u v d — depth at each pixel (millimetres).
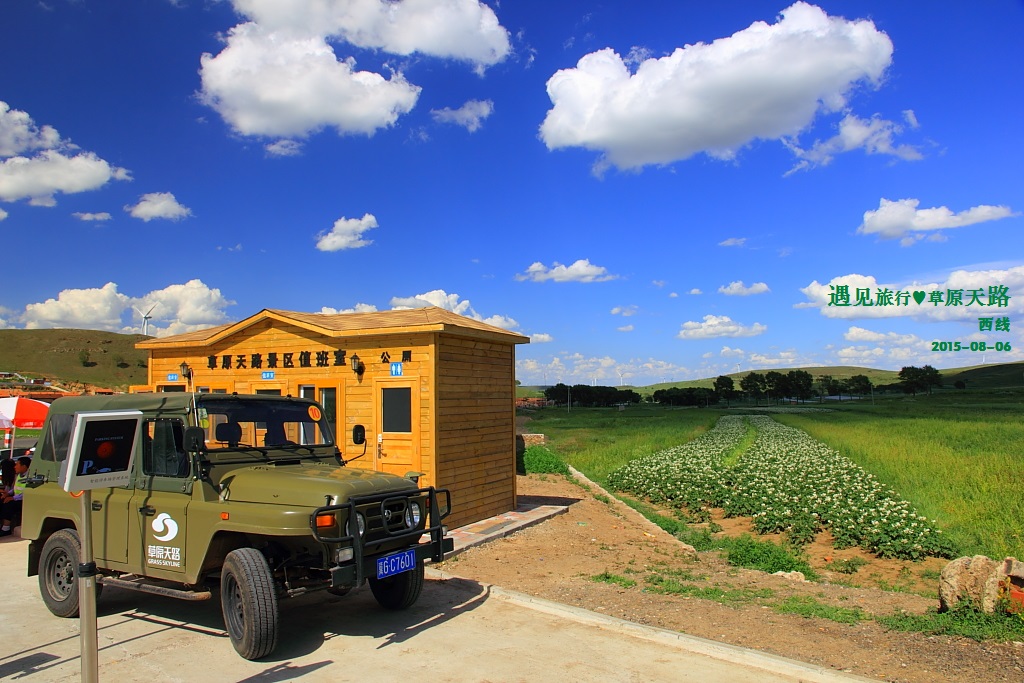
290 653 6055
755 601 8281
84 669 4531
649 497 18953
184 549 6277
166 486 6566
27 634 6688
